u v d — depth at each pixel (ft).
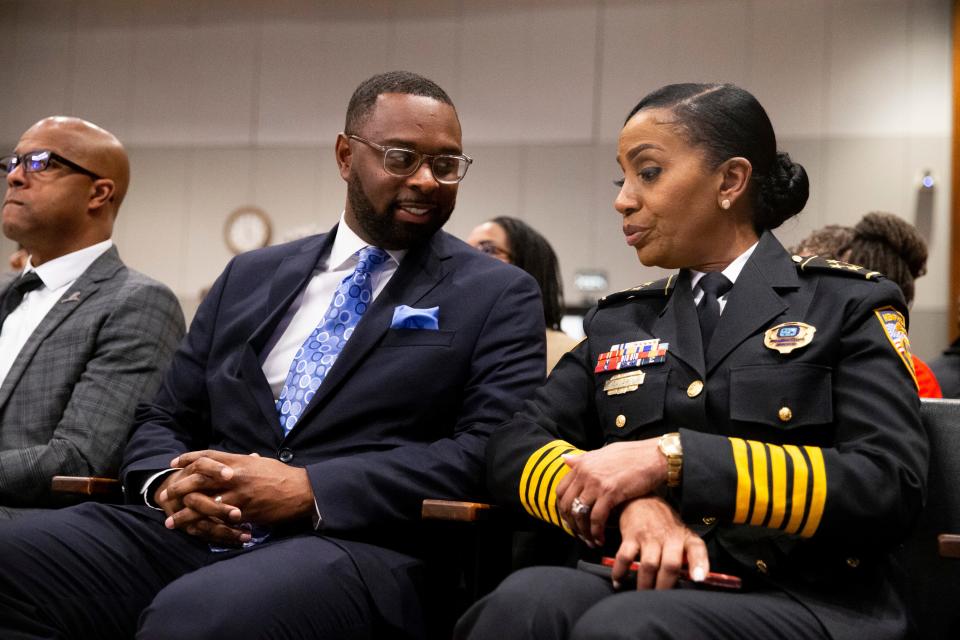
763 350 10.04
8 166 17.12
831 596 9.23
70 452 14.53
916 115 42.96
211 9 50.60
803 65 44.21
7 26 52.13
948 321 41.45
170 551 11.99
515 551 14.07
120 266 17.01
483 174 46.83
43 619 11.31
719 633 8.30
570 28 46.91
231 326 13.74
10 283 17.56
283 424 12.81
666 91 11.24
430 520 11.81
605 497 9.35
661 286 11.71
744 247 11.08
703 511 9.07
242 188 49.32
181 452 13.10
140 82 50.83
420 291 13.28
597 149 45.96
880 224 17.04
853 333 9.95
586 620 8.20
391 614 10.98
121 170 17.61
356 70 48.91
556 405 11.51
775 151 11.32
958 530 10.87
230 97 49.93
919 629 10.87
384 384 12.57
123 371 15.49
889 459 9.04
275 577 10.44
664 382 10.48
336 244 14.12
